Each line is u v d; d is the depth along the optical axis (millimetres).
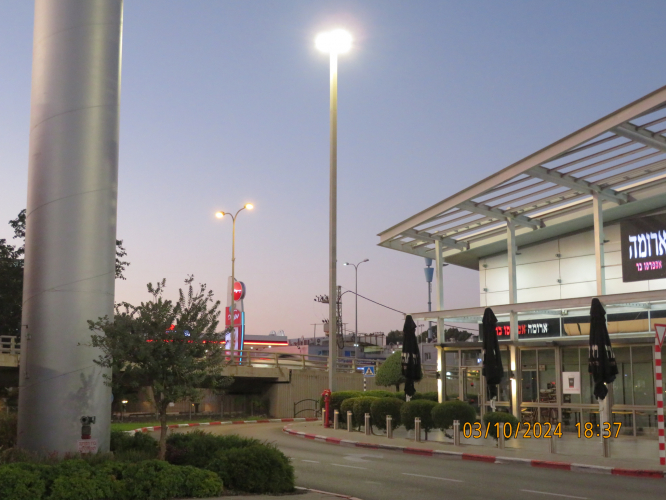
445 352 30469
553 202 26953
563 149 21594
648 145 20906
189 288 13977
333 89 28312
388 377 45344
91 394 15141
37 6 16266
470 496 12562
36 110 15898
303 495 12172
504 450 19844
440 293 30844
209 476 12000
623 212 26828
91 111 15891
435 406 23703
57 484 10500
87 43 16031
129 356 13531
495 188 24938
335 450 21281
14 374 37156
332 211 28172
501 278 32469
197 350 13695
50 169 15562
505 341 27719
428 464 17625
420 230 30438
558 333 27000
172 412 40312
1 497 9938
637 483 14383
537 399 26984
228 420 38594
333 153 28281
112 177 16188
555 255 29969
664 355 23938
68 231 15414
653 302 23609
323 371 45969
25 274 15719
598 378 20656
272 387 43344
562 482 14445
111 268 16016
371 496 12547
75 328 15195
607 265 27609
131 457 13648
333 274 28922
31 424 14969
